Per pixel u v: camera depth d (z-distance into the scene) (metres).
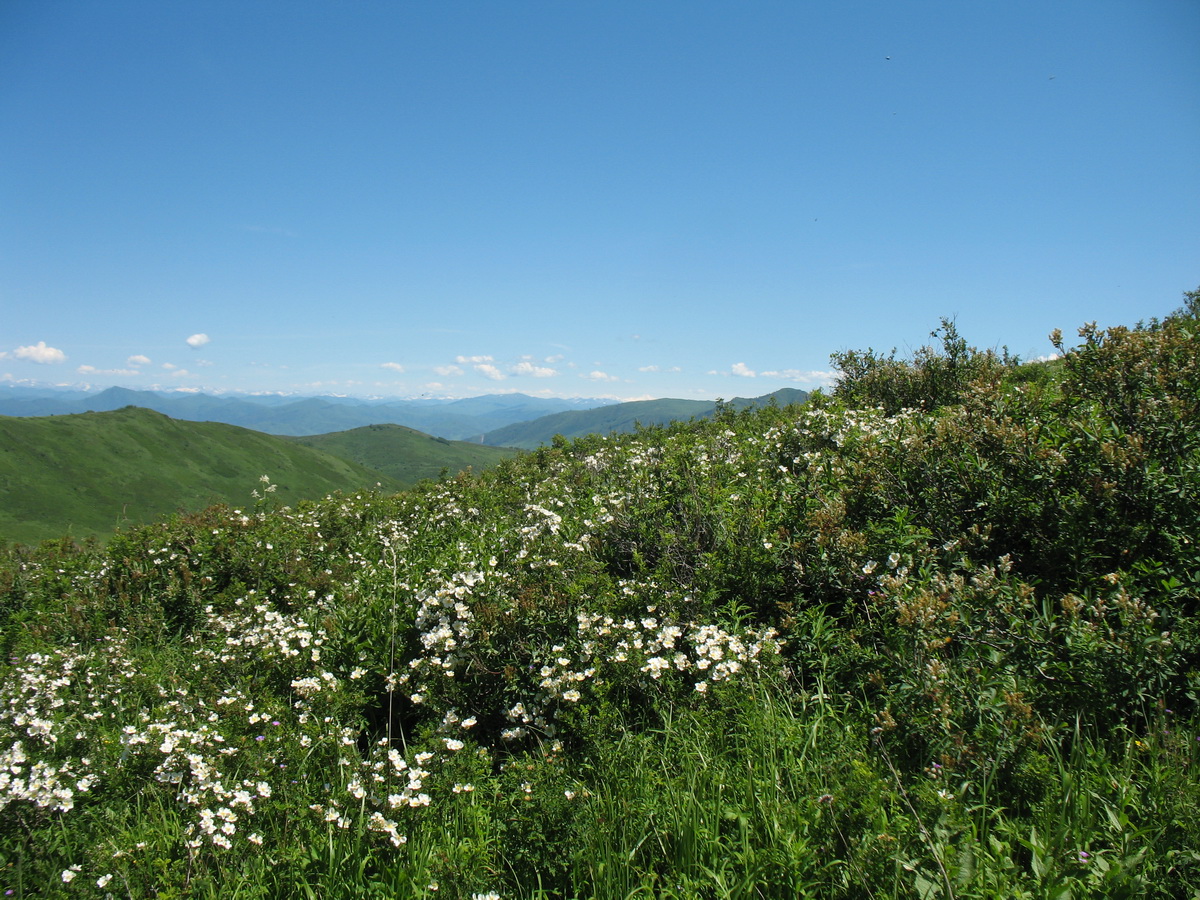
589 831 3.05
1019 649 3.50
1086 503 4.15
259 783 3.59
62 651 5.88
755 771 3.39
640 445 12.19
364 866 3.16
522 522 8.38
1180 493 3.95
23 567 9.59
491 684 4.57
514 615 4.66
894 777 3.07
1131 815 2.83
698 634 4.32
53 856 3.39
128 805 3.79
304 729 4.16
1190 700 3.36
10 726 4.49
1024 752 3.06
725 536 5.52
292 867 3.18
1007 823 2.89
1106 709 3.28
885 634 3.96
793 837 2.83
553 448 15.02
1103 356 5.22
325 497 13.57
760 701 3.85
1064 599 3.46
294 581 7.85
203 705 4.65
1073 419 4.93
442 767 3.73
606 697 4.09
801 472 6.58
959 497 4.88
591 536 6.44
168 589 7.77
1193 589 3.66
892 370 12.16
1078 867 2.60
